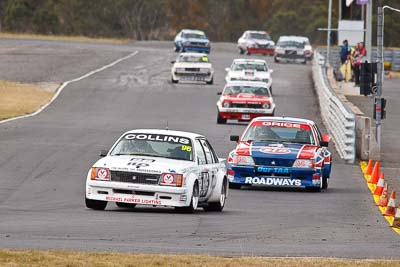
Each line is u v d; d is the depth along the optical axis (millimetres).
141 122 118750
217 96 152625
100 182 54469
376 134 97125
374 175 78062
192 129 112750
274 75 190000
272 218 54531
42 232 44688
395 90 169250
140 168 54125
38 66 195875
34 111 129500
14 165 79000
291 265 34469
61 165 80000
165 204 53969
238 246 41906
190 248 40500
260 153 71250
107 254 35625
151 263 33969
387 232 49500
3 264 32656
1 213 53344
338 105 102562
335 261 35781
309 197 67562
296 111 135125
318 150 72188
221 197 58688
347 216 56812
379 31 99250
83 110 131875
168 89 160250
